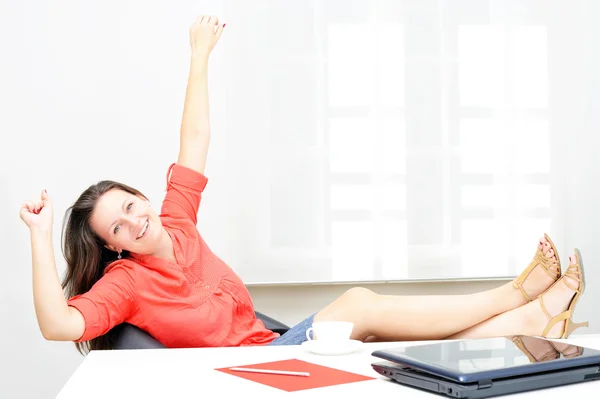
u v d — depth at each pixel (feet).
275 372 3.60
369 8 9.61
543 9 9.94
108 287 5.89
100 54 9.18
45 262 5.32
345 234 9.45
